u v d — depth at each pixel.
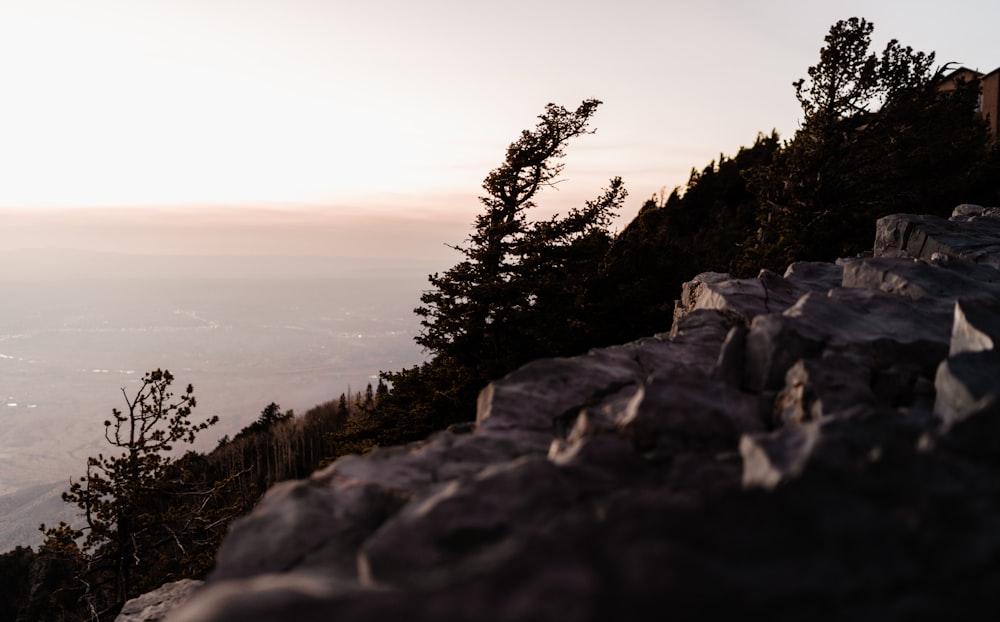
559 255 25.45
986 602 2.23
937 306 7.12
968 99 33.66
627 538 2.41
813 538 2.45
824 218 27.92
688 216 56.91
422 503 3.66
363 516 4.00
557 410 5.61
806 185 29.08
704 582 2.22
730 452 4.30
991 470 2.79
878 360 5.62
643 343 7.22
